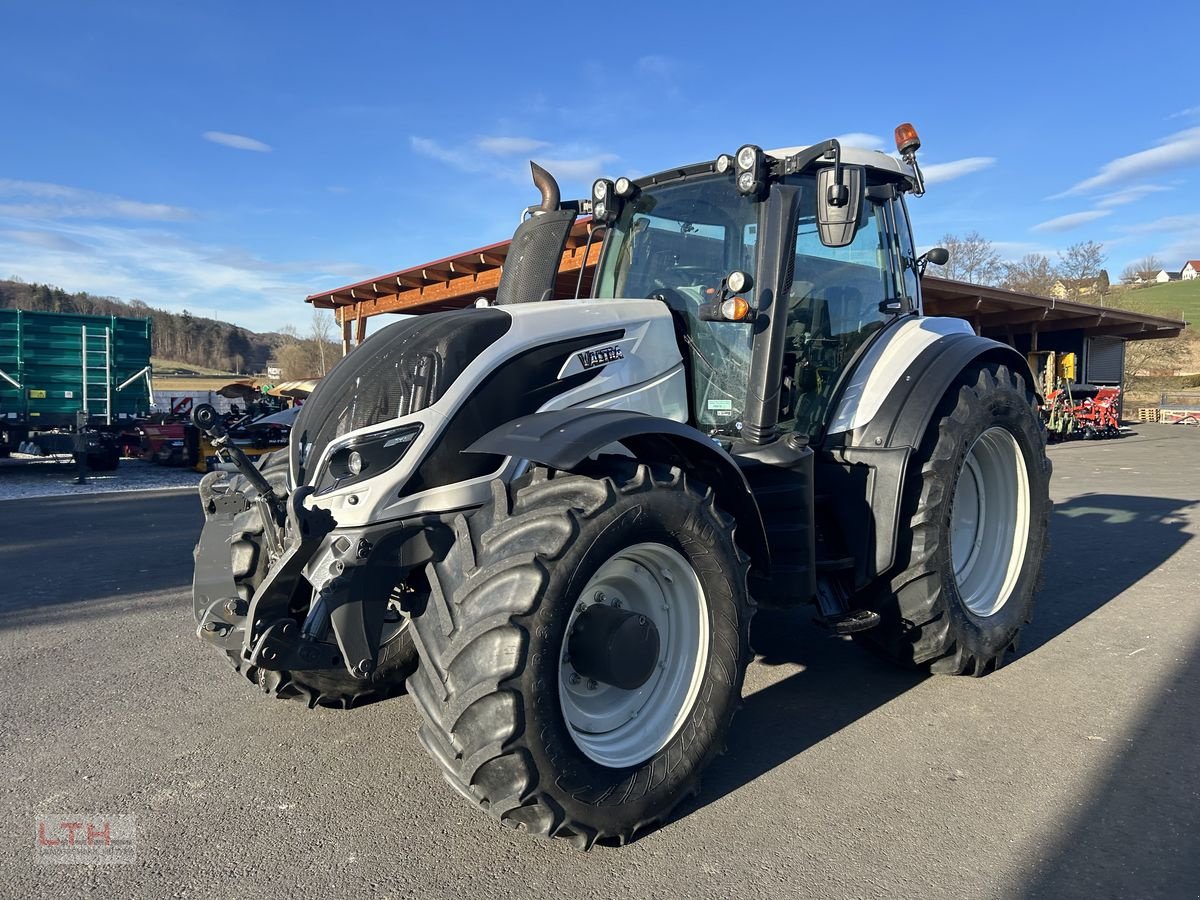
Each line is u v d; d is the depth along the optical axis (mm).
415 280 15797
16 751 3107
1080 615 4703
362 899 2193
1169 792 2717
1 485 12656
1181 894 2186
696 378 3508
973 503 4137
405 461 2500
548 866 2346
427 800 2732
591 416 2574
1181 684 3641
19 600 5281
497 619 2211
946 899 2176
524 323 2867
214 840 2488
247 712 3469
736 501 2920
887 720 3332
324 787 2822
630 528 2422
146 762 3014
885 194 3873
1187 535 6973
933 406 3492
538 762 2223
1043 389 21125
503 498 2439
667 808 2520
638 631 2508
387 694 3588
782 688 3701
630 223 3955
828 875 2287
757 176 3303
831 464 3592
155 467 15859
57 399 15398
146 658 4152
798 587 3166
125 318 16188
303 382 22688
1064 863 2332
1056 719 3311
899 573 3529
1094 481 11133
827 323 3783
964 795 2719
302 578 2547
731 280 3141
